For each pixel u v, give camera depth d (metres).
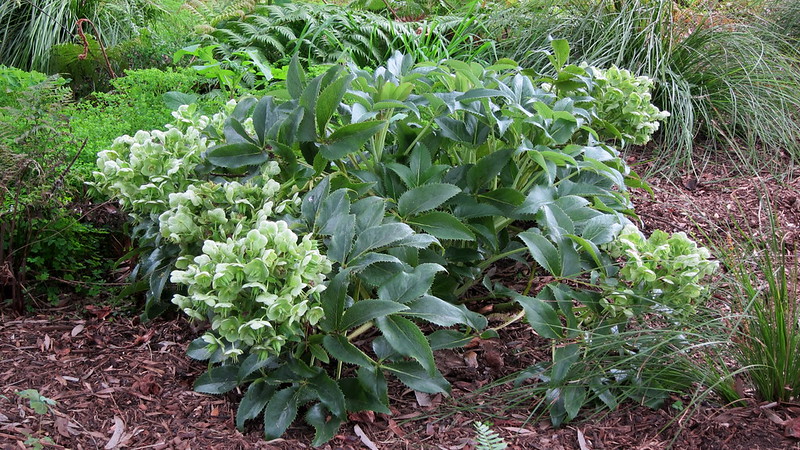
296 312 2.02
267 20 5.71
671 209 3.98
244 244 2.02
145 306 2.85
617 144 4.61
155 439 2.21
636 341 2.40
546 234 2.91
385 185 2.72
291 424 2.35
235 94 4.56
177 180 2.50
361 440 2.27
